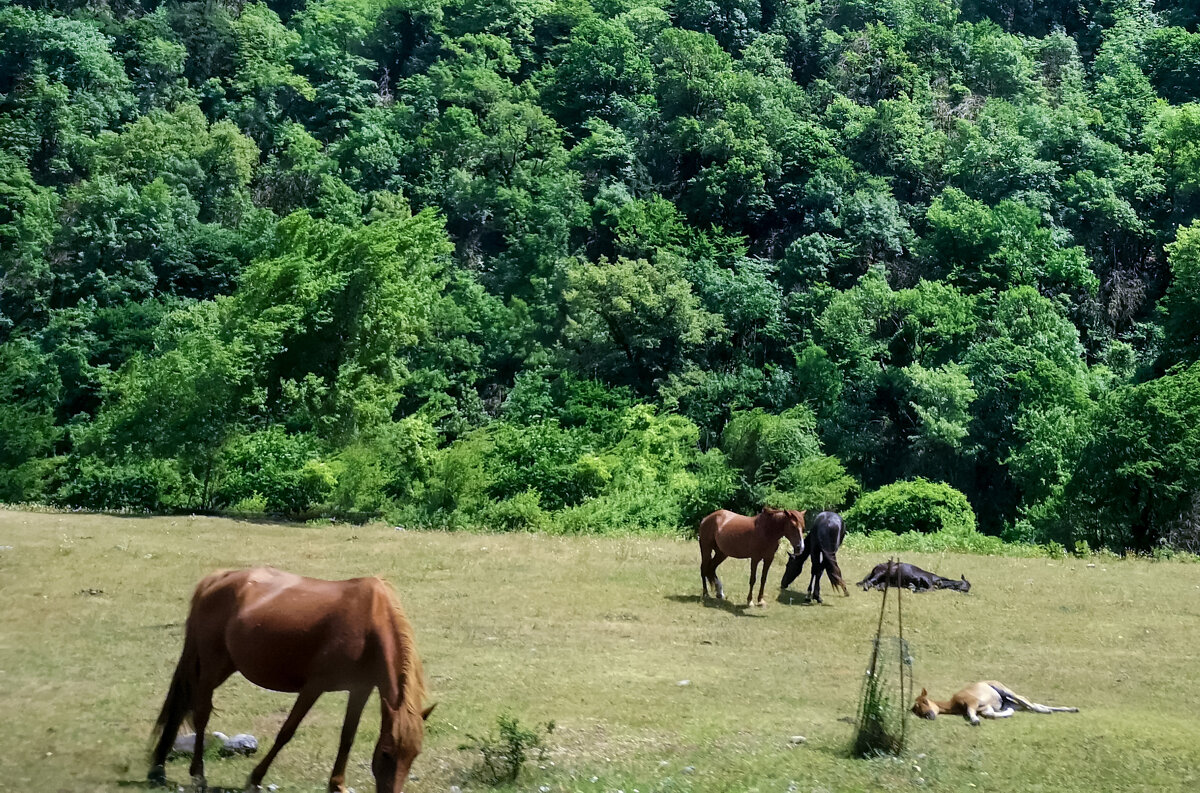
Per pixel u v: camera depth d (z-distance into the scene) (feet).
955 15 296.10
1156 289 205.46
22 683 31.50
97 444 99.96
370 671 22.35
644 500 96.02
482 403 197.47
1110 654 41.16
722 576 60.64
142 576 52.31
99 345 178.60
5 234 205.98
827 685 34.76
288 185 248.52
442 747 27.07
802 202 232.32
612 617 46.55
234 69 299.79
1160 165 224.53
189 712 24.32
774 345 205.36
